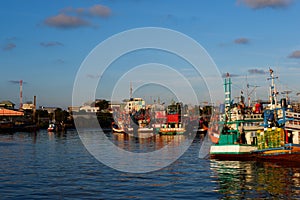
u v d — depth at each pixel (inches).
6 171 2098.9
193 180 1772.9
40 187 1630.2
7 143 4473.4
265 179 1754.4
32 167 2265.0
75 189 1583.4
